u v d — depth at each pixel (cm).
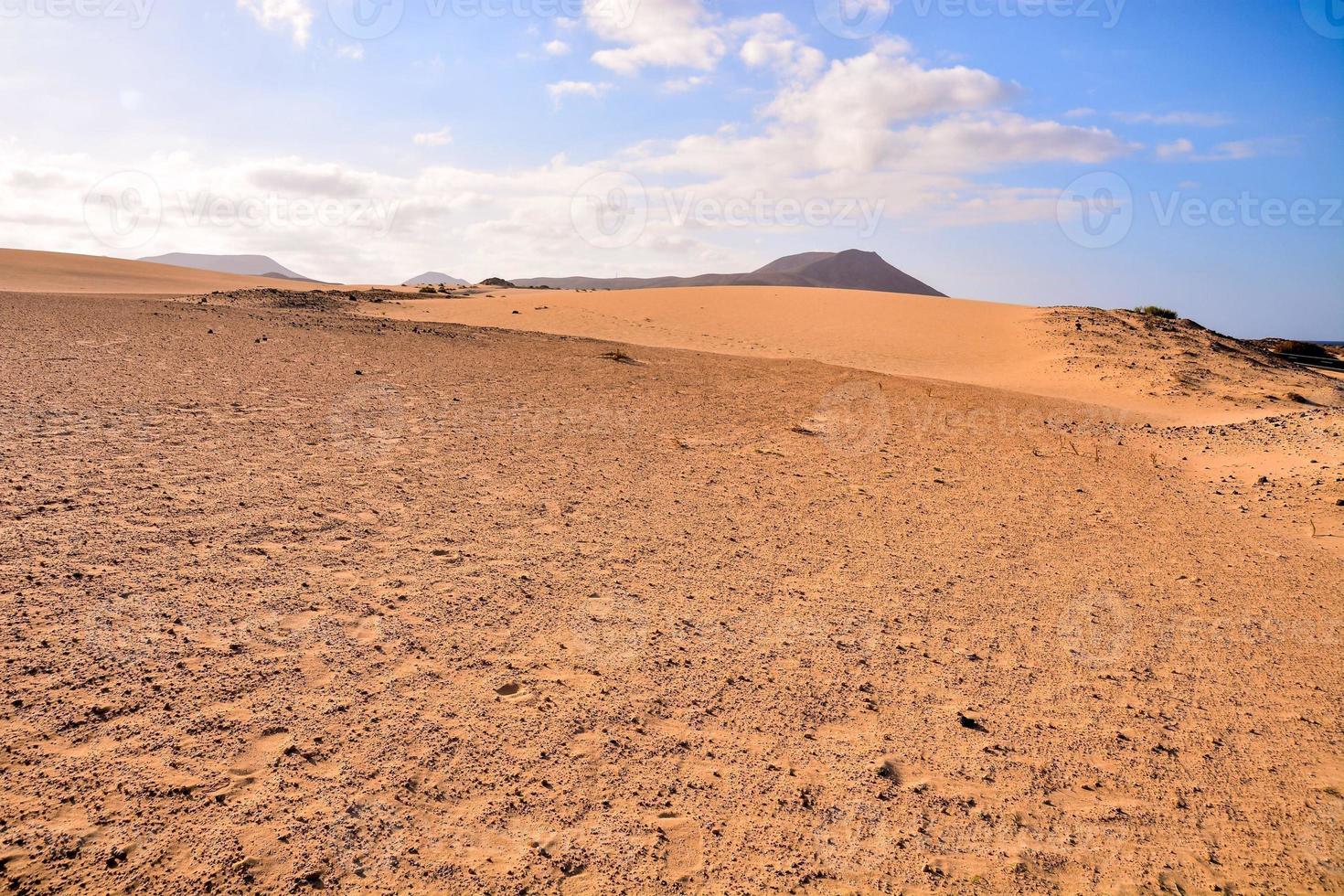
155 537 557
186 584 489
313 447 854
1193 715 432
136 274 5572
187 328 1608
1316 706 449
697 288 4684
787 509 788
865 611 545
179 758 330
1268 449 1205
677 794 340
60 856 273
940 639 509
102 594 462
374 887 276
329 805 312
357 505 678
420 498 714
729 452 1033
